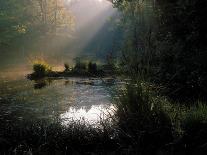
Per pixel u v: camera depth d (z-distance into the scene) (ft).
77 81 47.60
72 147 16.37
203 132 14.97
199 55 27.86
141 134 15.19
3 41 121.90
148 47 18.06
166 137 15.35
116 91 17.53
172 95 24.45
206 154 14.23
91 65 57.72
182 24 33.42
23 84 45.27
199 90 25.17
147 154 14.78
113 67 19.51
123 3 45.19
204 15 30.94
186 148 14.67
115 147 16.17
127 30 38.65
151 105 15.96
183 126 15.38
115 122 16.94
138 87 16.12
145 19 20.63
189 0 32.09
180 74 26.76
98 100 30.83
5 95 34.91
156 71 26.66
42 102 30.32
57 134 17.35
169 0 34.91
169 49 30.60
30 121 22.58
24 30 130.21
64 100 31.19
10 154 15.66
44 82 47.44
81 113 25.17
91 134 17.20
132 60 17.78
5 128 19.54
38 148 15.93
